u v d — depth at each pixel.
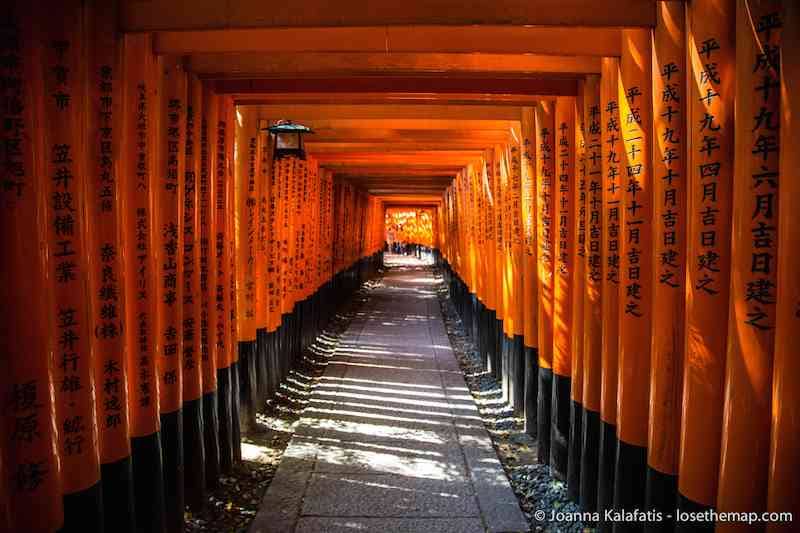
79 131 2.80
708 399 2.66
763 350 2.35
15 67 2.37
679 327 3.01
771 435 2.27
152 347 3.60
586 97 4.20
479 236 9.68
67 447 2.79
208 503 4.54
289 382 7.87
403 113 6.21
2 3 2.33
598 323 4.12
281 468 5.05
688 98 2.80
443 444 5.63
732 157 2.59
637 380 3.40
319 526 4.10
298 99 5.36
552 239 5.25
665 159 3.01
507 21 3.05
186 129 4.25
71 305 2.78
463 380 8.00
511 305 6.95
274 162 7.15
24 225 2.41
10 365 2.40
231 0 3.12
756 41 2.31
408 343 10.51
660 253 3.06
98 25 3.06
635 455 3.43
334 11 3.08
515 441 5.90
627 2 3.07
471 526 4.12
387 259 36.84
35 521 2.49
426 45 3.62
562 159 4.82
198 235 4.40
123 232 3.29
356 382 7.83
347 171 12.30
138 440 3.55
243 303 6.06
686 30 2.88
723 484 2.50
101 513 2.96
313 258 10.20
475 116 6.24
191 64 4.23
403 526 4.11
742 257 2.40
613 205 3.73
